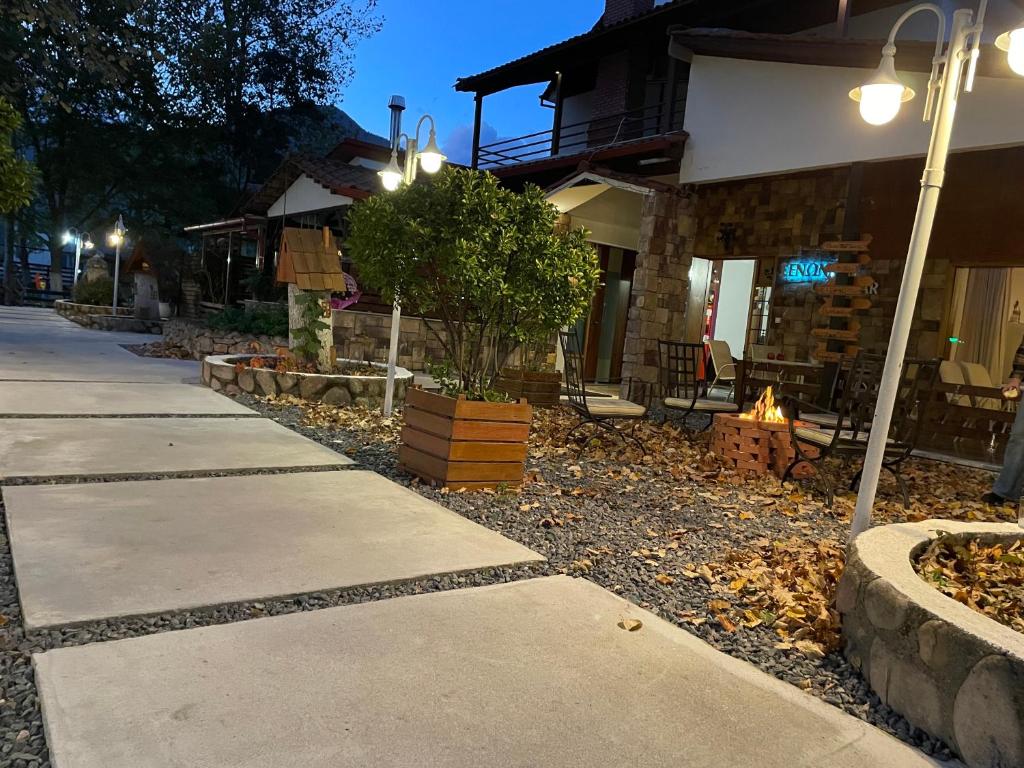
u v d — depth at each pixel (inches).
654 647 90.4
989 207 317.4
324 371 306.7
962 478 233.1
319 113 1109.7
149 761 59.0
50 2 392.5
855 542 100.3
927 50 260.5
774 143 334.3
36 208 1119.6
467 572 112.4
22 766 58.4
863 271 323.0
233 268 655.1
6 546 108.2
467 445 165.5
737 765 67.3
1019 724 65.3
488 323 177.0
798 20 446.6
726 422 223.8
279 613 92.4
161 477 154.1
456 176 159.8
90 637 80.8
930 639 76.0
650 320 370.0
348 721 67.7
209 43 936.9
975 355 352.8
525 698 75.0
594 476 197.3
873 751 71.9
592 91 625.0
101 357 381.4
